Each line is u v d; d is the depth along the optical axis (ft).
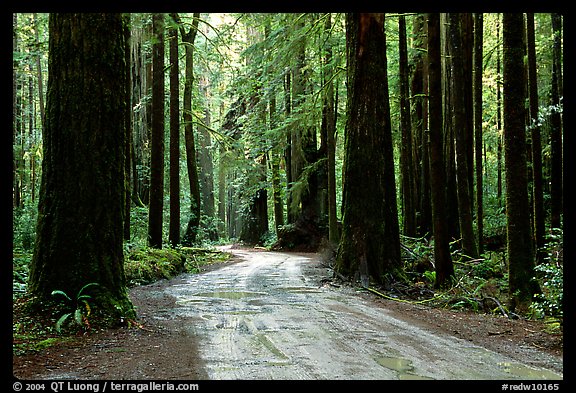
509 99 28.35
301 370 15.10
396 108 74.13
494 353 17.76
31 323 20.07
